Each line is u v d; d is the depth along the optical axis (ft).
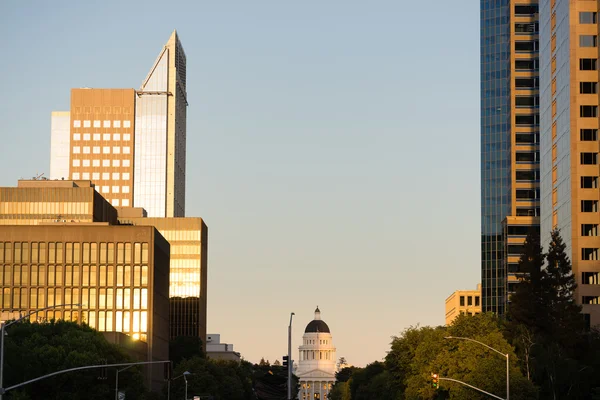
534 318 633.61
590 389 589.32
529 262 655.76
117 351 595.06
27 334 569.64
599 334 652.89
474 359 533.14
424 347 609.42
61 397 512.63
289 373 538.88
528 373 563.48
